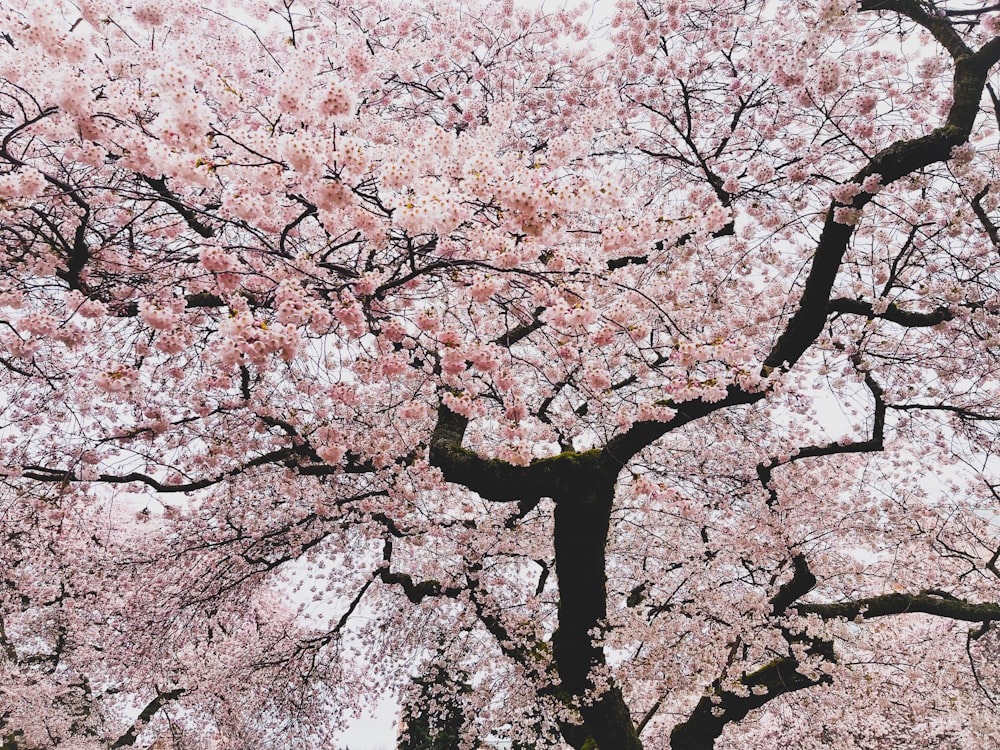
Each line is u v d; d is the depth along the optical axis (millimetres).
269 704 9875
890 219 6414
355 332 3541
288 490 7332
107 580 9008
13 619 11203
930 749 10023
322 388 6000
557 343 4488
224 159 3645
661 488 4453
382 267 4160
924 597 7512
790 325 5590
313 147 2920
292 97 3066
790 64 4406
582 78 6637
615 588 8375
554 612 8508
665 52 6453
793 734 10742
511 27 6996
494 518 8062
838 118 6207
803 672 6949
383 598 9617
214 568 8297
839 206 4945
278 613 11656
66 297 3564
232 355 3037
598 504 5766
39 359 5590
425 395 6766
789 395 7484
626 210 5645
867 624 8352
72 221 4359
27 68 3207
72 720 12188
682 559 7570
